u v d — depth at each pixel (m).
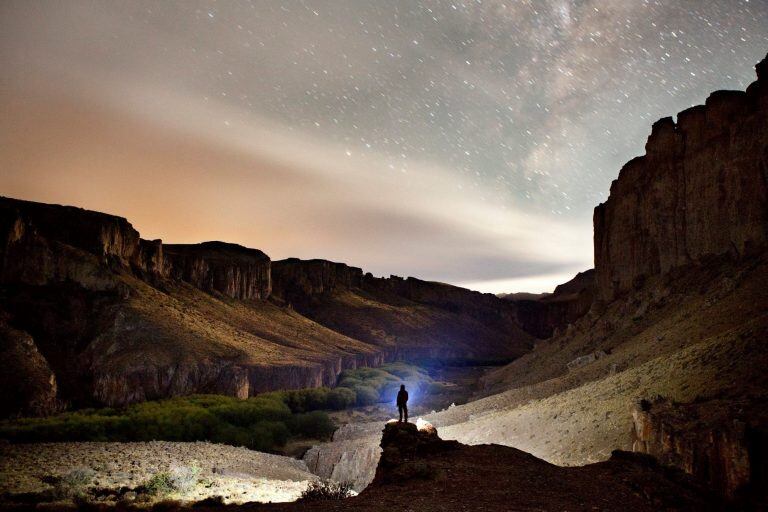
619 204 73.12
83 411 62.06
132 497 25.56
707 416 19.73
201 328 94.88
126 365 74.88
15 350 66.12
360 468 41.12
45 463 35.84
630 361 41.62
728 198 50.56
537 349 88.75
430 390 101.50
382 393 99.50
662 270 60.12
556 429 31.05
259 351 97.69
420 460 17.34
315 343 125.12
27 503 23.67
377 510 12.98
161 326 86.25
